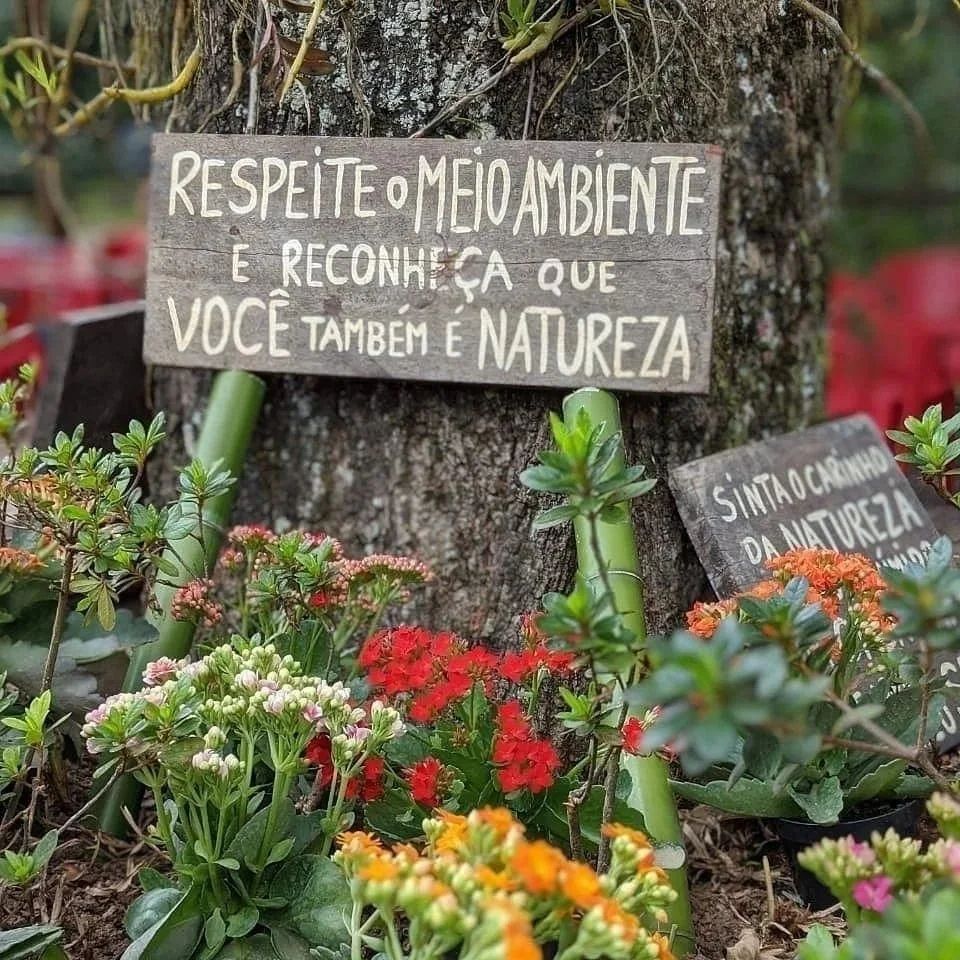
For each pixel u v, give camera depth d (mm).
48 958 1379
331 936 1379
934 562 1205
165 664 1414
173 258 1889
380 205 1813
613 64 1800
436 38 1810
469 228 1790
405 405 1902
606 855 1378
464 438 1883
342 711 1367
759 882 1689
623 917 1057
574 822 1351
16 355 2635
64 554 1513
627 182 1744
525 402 1849
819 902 1597
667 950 1184
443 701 1438
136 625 1725
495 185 1777
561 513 1228
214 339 1885
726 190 1958
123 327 2205
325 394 1945
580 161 1752
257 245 1858
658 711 1449
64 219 3863
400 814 1495
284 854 1388
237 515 2018
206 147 1863
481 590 1896
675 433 1931
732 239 1980
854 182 4328
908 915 865
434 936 1107
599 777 1507
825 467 1938
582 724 1273
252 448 1995
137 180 5453
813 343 2168
